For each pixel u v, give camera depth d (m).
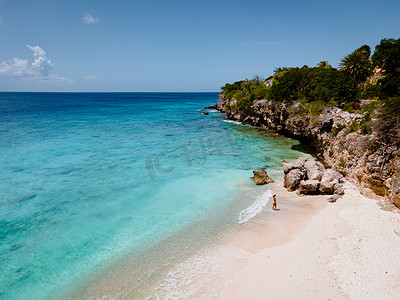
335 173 22.61
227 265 12.91
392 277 11.08
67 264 13.48
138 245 15.01
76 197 21.80
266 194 21.67
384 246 13.26
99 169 28.86
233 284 11.54
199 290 11.25
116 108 117.88
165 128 57.44
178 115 87.25
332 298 10.24
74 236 16.08
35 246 15.10
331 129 27.92
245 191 22.45
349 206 18.05
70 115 82.38
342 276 11.40
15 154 34.03
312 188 20.48
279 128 48.47
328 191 20.19
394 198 17.14
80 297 11.20
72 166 29.77
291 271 12.02
